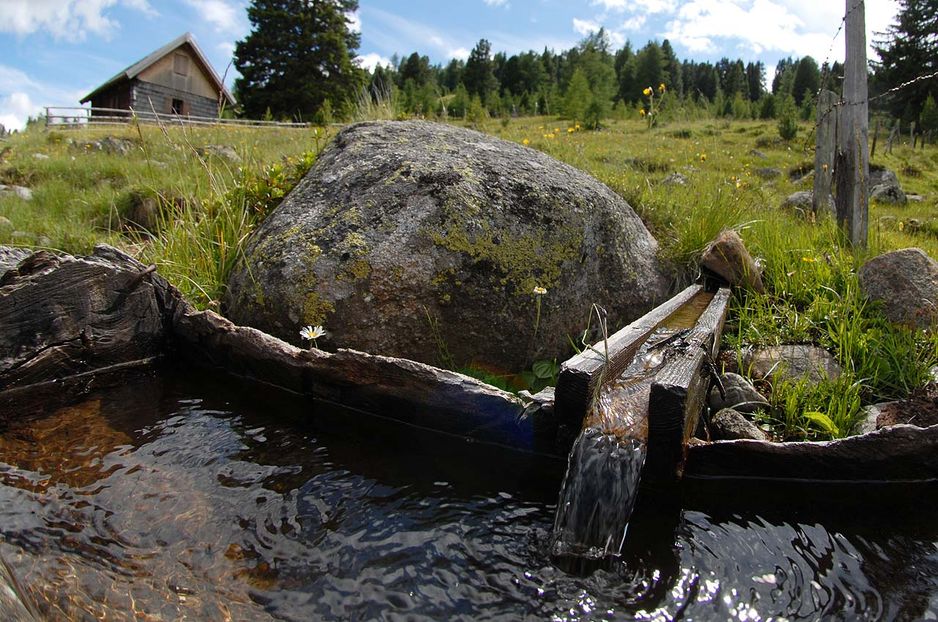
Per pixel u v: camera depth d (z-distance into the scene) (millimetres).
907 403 3104
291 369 3309
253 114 35375
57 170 9953
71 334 3389
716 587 2045
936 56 38719
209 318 3598
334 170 4332
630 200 5785
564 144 9227
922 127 29609
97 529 2225
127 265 3650
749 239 5367
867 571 2135
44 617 1772
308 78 35156
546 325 3941
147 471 2621
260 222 4941
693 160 12680
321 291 3658
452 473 2686
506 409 2789
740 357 3707
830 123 6922
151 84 25625
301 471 2674
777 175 14695
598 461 2320
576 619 1910
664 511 2443
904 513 2469
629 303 4473
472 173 4031
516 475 2686
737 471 2600
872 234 6289
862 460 2518
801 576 2102
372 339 3623
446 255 3730
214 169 6992
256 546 2191
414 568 2109
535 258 3916
